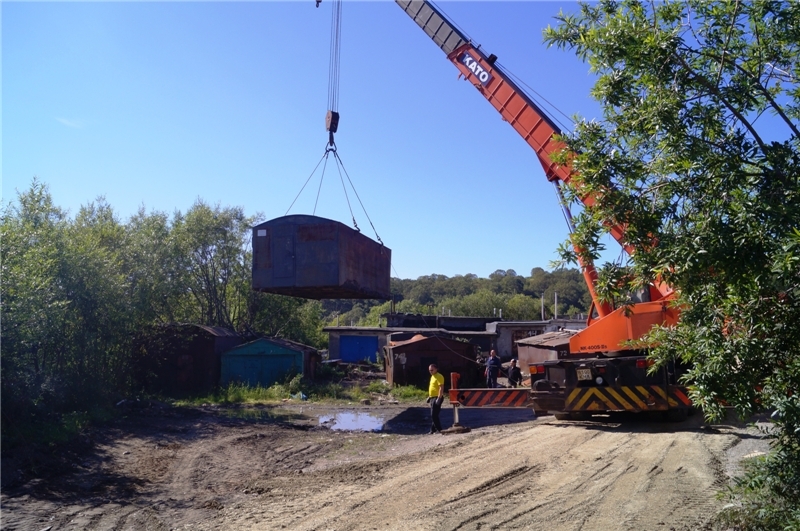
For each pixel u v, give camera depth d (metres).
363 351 37.91
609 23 5.06
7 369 10.35
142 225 23.58
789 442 5.16
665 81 4.81
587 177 4.96
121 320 16.11
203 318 31.11
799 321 4.26
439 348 24.50
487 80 13.79
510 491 7.33
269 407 18.98
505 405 13.33
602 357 12.59
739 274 4.10
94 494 8.01
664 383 11.74
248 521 6.64
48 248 12.73
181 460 10.34
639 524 5.93
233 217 31.58
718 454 9.00
